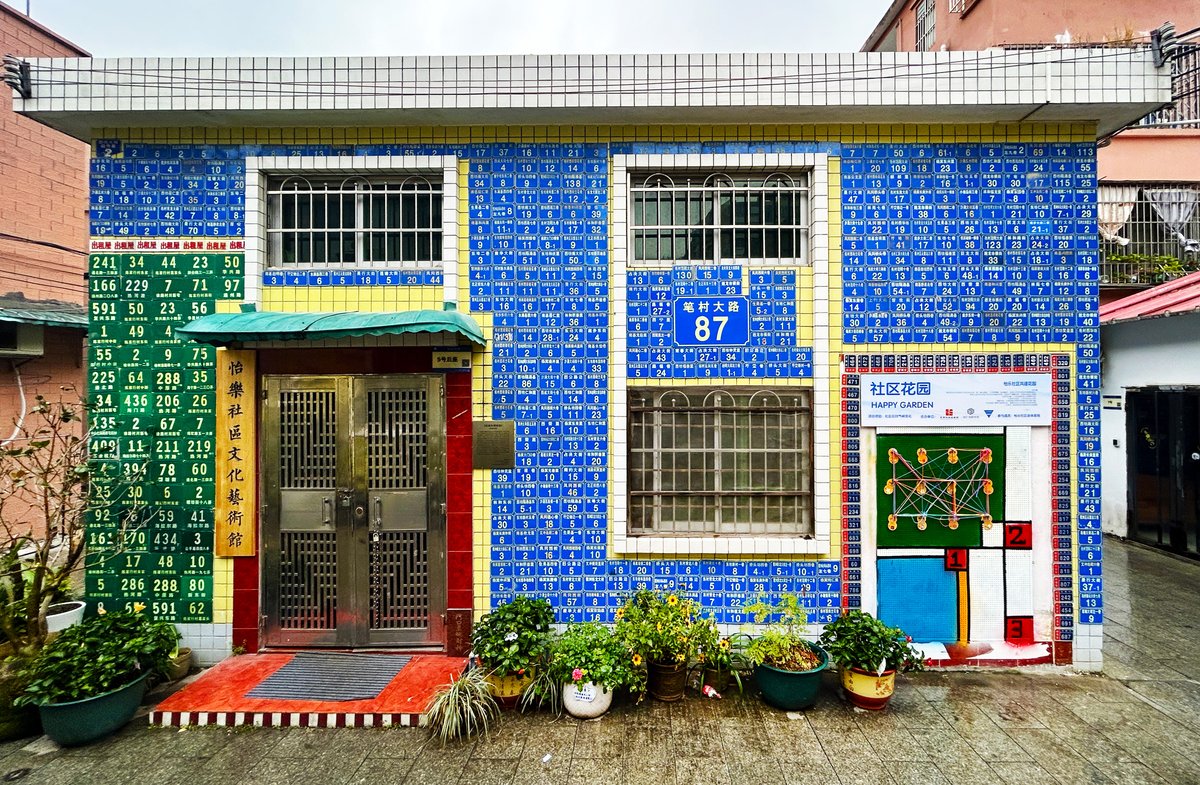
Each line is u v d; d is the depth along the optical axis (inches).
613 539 186.5
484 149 189.6
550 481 187.9
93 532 186.1
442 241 190.7
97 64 175.9
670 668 160.1
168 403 186.9
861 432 186.4
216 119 183.5
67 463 178.2
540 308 188.4
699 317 188.9
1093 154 185.8
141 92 176.4
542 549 187.5
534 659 157.9
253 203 187.5
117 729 149.9
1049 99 173.9
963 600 184.7
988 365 184.9
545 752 141.7
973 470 185.0
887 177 187.5
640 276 189.3
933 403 185.3
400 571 189.2
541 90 177.0
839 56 176.9
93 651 151.3
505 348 188.2
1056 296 185.5
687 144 189.2
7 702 146.6
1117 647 197.9
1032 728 150.3
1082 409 184.5
